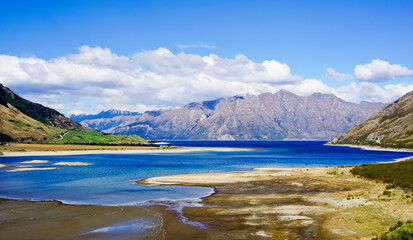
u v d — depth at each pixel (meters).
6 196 50.81
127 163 122.19
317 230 30.95
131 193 53.38
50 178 73.31
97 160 137.62
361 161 139.38
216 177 72.88
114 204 44.41
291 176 73.00
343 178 67.00
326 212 37.66
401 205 38.50
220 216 37.03
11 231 32.03
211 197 49.25
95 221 35.59
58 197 49.88
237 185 61.28
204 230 31.84
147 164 117.69
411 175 57.91
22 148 180.75
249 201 45.34
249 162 132.38
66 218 36.81
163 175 80.88
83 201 46.66
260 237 29.36
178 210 40.44
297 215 36.53
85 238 29.95
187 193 53.16
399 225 29.39
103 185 62.53
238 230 31.56
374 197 44.69
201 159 151.12
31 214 38.59
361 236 28.84
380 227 31.11
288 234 30.00
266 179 68.81
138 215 38.06
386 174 62.31
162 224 34.22
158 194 52.38
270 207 40.97
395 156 179.50
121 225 34.03
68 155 173.38
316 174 75.12
